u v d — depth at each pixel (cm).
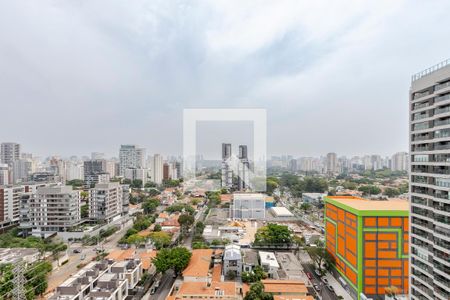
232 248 8306
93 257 9250
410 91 5272
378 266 6366
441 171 4531
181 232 11475
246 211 12938
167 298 6022
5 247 9175
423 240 4850
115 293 5806
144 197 19600
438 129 4609
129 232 10950
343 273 7175
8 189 12550
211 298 5938
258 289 6019
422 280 4850
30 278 6500
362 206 6900
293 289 6219
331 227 8006
